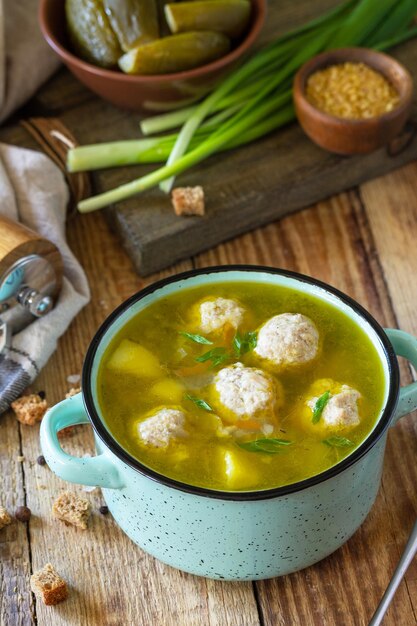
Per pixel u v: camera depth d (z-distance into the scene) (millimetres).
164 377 717
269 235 947
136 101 965
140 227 908
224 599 727
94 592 732
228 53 968
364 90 959
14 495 780
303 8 1089
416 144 983
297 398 707
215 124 964
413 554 705
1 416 825
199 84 953
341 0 1096
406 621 713
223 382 699
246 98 975
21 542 756
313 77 973
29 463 797
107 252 937
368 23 1006
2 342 836
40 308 843
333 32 1005
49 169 917
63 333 878
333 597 726
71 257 893
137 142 947
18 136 966
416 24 1087
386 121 921
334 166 952
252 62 978
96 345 716
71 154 936
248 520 672
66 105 1014
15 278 836
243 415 689
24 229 841
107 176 950
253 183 939
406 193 978
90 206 920
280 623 718
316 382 706
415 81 1017
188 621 719
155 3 943
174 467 677
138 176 951
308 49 993
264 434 688
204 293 759
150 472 662
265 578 717
